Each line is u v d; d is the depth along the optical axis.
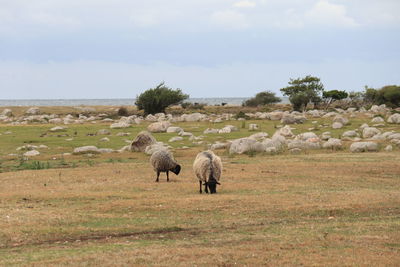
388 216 27.34
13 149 72.19
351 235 22.48
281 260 18.59
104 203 30.88
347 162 51.44
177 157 60.00
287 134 85.31
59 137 88.88
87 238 23.17
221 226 25.12
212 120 128.25
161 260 18.67
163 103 171.88
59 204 31.17
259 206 29.58
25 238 23.08
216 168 34.03
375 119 109.88
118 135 91.94
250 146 62.66
